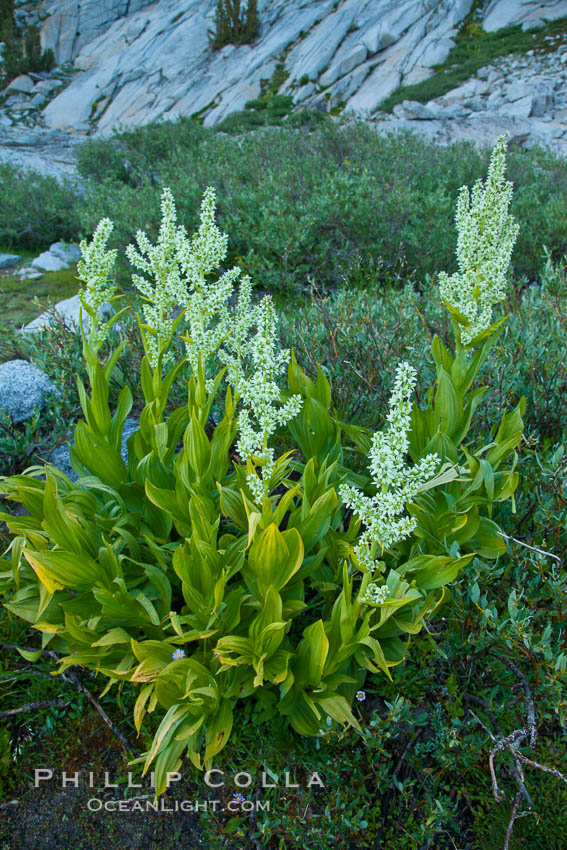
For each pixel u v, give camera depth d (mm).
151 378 3338
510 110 21172
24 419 4605
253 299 7730
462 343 3092
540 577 2961
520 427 3055
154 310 3086
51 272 10141
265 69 29297
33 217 11828
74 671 2955
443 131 19016
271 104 26172
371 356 4613
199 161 12594
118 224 9789
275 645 2535
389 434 2189
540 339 4855
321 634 2432
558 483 3180
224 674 2678
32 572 2945
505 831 2529
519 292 6652
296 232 8109
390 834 2512
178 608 3107
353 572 2938
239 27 32688
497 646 2779
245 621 2830
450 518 2883
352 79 26938
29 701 2896
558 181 11945
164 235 2867
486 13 29266
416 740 2748
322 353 4789
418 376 4457
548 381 4328
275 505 3379
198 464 2910
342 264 8500
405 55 26859
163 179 11945
